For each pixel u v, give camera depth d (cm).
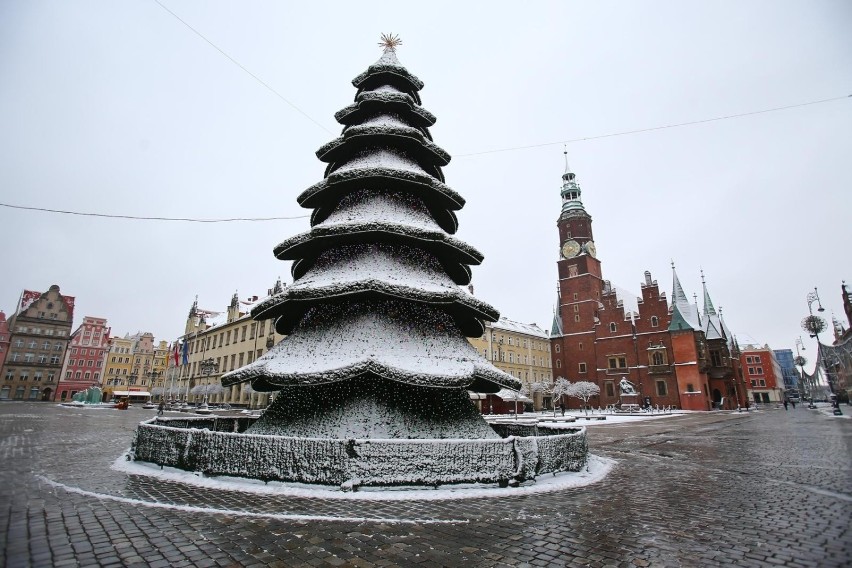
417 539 585
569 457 1092
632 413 5928
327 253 1352
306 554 527
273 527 626
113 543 549
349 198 1436
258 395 5672
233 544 555
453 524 654
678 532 619
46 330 9462
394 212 1373
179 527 617
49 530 591
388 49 1733
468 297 1279
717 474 1109
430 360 1152
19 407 4788
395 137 1470
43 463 1112
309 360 1151
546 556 527
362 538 586
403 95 1532
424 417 1123
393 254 1313
